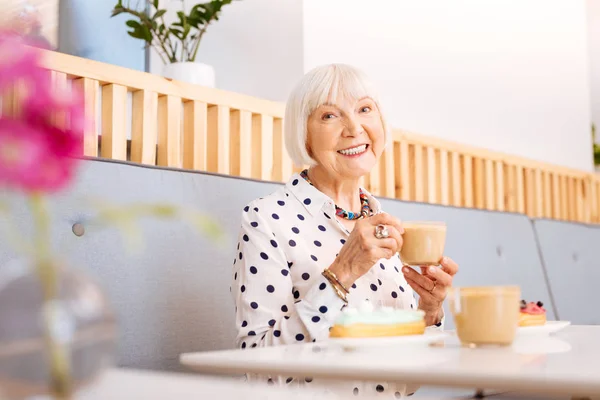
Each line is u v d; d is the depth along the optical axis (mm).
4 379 475
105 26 2830
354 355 795
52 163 463
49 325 474
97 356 499
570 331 1091
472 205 2740
